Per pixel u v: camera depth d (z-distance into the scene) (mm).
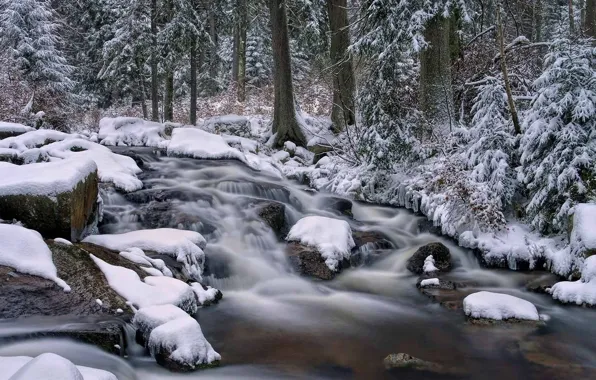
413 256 7934
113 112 24172
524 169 8492
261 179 11383
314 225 8273
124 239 6531
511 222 8586
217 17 19156
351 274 7699
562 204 7805
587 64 8047
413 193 10328
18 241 5176
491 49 13305
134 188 8969
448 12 10484
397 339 5488
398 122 11109
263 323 5758
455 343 5391
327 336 5496
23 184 5871
